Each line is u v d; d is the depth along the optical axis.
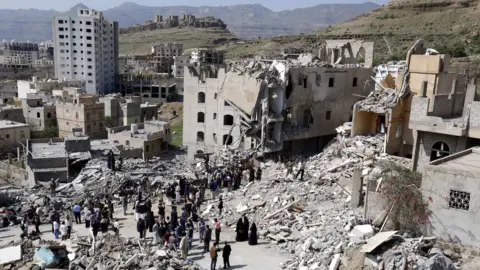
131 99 118.69
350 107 57.94
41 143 68.19
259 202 36.25
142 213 33.88
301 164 42.16
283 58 65.44
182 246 27.33
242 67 56.91
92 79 166.88
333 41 66.94
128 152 70.44
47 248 27.47
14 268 26.30
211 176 43.47
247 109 52.25
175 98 169.00
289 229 31.48
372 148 42.47
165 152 79.06
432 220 24.73
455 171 23.80
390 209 26.28
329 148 48.06
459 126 32.41
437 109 35.69
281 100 51.16
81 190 47.38
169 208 37.75
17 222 39.62
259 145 52.34
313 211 33.03
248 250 29.47
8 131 86.44
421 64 43.09
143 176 49.50
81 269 26.02
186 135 72.62
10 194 49.28
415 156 35.31
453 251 23.48
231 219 34.88
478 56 81.75
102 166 53.78
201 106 70.81
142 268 25.44
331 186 36.44
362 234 25.39
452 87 43.66
